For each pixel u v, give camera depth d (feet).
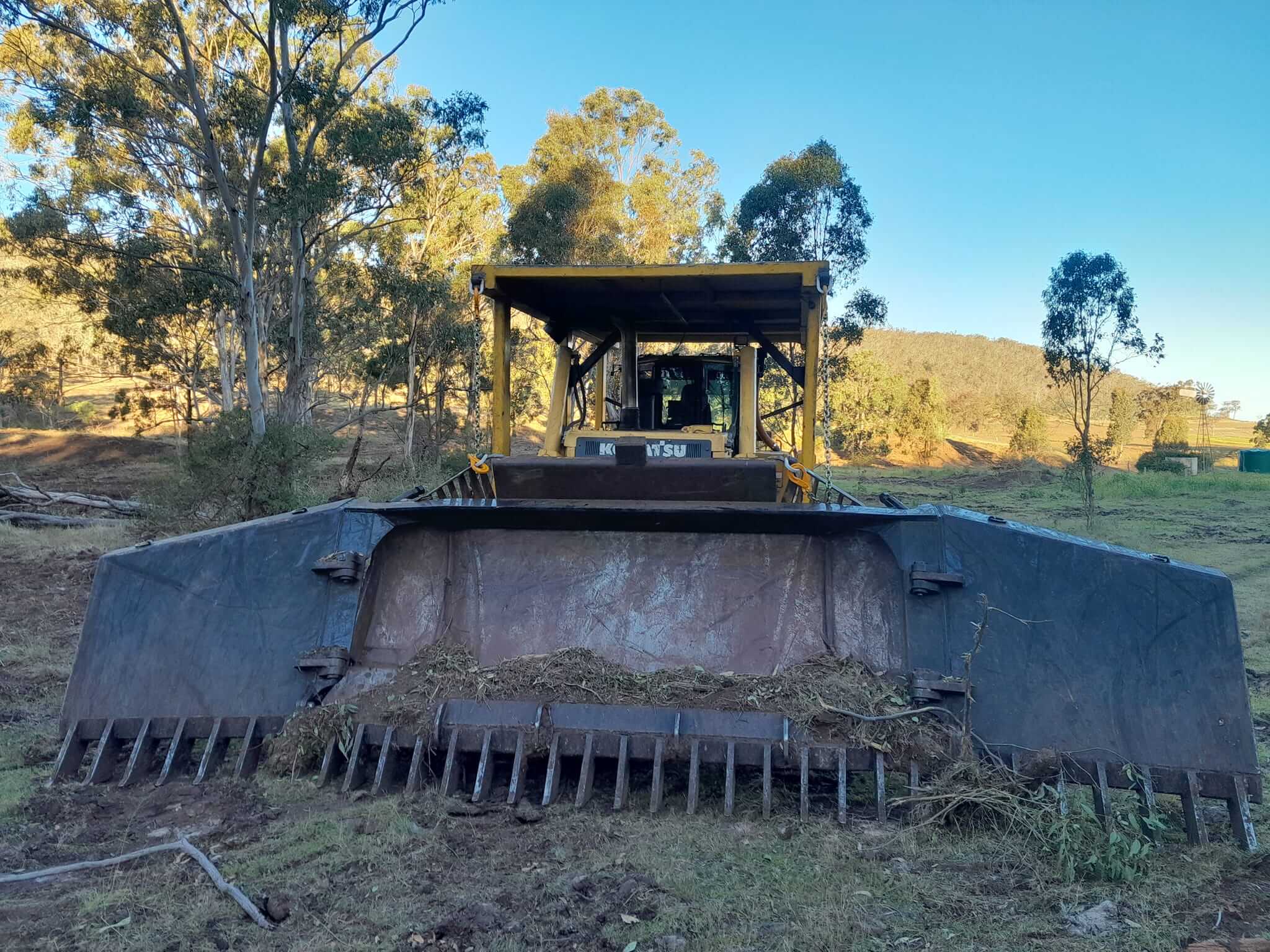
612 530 16.66
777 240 78.74
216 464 55.57
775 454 21.90
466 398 123.44
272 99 65.98
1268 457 149.07
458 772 14.65
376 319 110.93
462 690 14.78
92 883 12.01
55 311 145.89
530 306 22.81
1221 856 12.78
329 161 70.18
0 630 30.45
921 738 13.51
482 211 117.19
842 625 15.57
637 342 24.59
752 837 13.29
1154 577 13.82
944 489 111.55
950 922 11.10
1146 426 249.75
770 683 14.57
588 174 107.96
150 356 119.55
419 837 13.08
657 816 13.91
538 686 14.73
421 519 16.28
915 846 12.92
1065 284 76.79
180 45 66.69
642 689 14.61
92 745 15.40
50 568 44.39
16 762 16.71
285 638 15.28
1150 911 11.38
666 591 16.34
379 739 14.53
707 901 11.48
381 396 153.58
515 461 18.69
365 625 16.12
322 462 68.23
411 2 66.33
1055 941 10.66
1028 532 14.43
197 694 15.14
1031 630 13.97
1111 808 13.10
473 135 74.84
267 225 82.02
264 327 99.35
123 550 16.05
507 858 12.62
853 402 194.59
